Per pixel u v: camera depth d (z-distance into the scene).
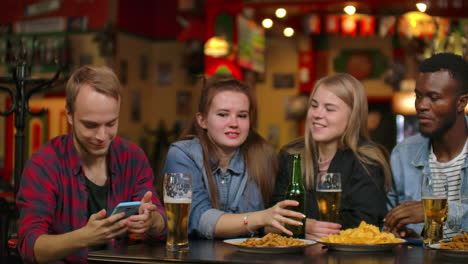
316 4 6.49
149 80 9.95
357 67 8.97
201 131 2.48
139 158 2.33
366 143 2.58
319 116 2.50
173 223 1.86
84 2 8.58
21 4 8.62
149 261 1.73
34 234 2.00
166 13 9.96
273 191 2.54
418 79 2.44
